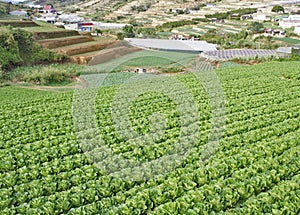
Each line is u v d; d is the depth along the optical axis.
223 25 99.75
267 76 28.97
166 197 9.39
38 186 10.20
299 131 14.57
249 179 10.09
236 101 19.97
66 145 13.45
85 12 159.38
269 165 10.80
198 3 166.12
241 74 30.02
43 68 40.75
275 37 73.19
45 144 13.74
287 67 34.47
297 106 18.73
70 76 38.81
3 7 80.12
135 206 9.01
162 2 176.38
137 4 173.50
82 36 57.66
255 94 22.42
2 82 35.94
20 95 29.53
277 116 16.78
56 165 11.63
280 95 21.52
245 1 159.75
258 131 14.40
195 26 101.31
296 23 88.25
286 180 10.15
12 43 43.91
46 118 18.14
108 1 191.00
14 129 16.52
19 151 13.30
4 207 9.34
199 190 9.52
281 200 9.01
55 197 9.55
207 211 8.65
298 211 8.62
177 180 10.11
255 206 8.71
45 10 128.50
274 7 122.38
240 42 62.72
